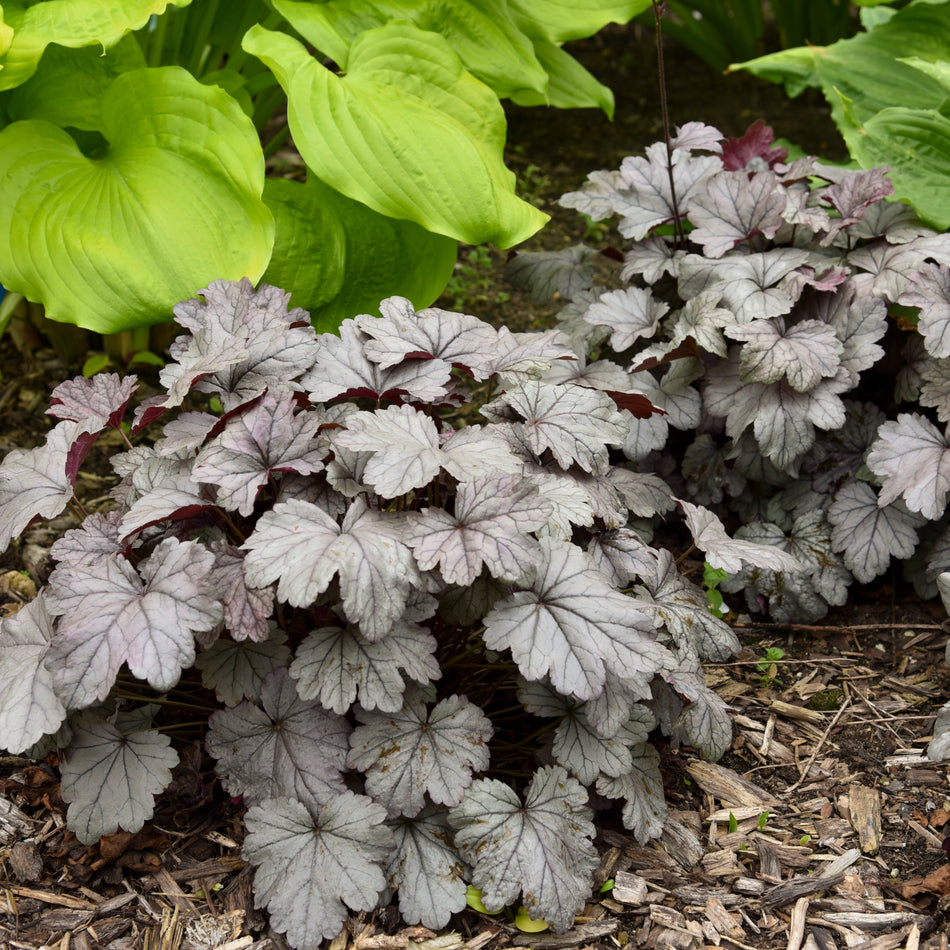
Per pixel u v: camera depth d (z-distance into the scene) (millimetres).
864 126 1591
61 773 1235
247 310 1304
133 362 1633
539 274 1594
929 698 1364
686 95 2422
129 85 1470
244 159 1422
